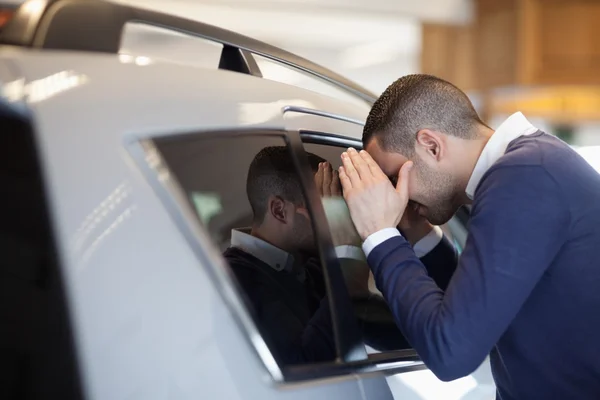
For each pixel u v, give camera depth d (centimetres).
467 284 114
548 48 478
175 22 133
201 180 110
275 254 125
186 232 101
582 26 471
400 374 132
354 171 132
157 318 95
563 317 121
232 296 102
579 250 118
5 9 138
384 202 128
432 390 137
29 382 90
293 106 136
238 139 118
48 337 90
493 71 498
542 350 124
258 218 124
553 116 554
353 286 133
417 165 134
